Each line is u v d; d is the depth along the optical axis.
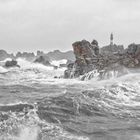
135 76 30.61
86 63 41.53
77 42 43.22
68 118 14.77
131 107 18.25
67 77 42.66
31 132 12.09
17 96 22.00
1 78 41.38
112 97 20.45
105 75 35.53
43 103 16.80
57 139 11.70
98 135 12.52
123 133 12.88
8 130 12.02
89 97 19.56
